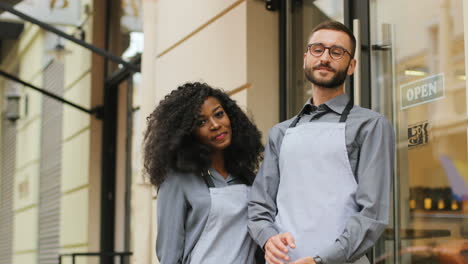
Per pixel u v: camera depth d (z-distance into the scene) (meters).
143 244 4.67
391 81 3.17
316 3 3.72
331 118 2.35
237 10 3.97
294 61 3.88
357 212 2.21
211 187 2.59
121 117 6.68
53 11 7.80
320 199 2.23
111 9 7.07
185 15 4.57
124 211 6.44
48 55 8.85
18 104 10.20
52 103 8.55
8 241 10.18
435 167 2.86
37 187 8.89
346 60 2.34
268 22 3.94
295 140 2.34
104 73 7.03
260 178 2.45
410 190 3.01
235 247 2.53
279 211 2.34
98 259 6.80
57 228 7.90
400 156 3.09
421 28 3.00
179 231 2.57
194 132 2.62
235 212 2.55
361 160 2.20
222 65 4.08
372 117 2.25
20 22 10.39
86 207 6.92
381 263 3.13
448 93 2.81
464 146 2.70
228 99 2.72
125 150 6.50
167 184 2.61
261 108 3.86
